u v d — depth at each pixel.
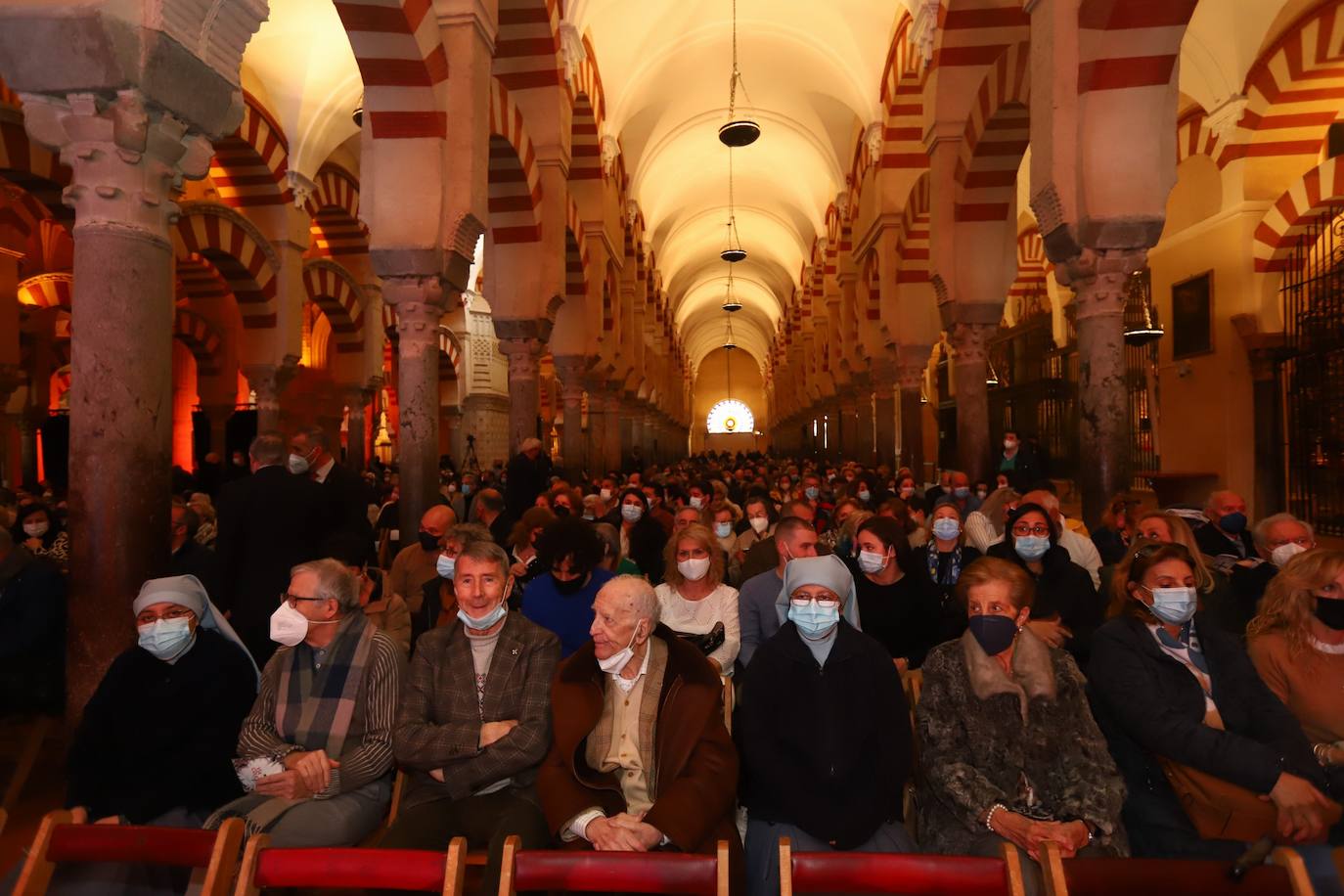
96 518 3.39
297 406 17.73
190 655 2.82
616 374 16.34
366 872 1.87
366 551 3.75
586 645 2.64
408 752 2.62
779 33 14.14
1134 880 1.81
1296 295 9.75
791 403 31.66
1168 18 5.19
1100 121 5.43
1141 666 2.57
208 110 3.70
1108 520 4.87
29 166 8.02
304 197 12.12
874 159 13.18
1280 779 2.27
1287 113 9.63
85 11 3.17
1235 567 3.80
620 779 2.57
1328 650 2.66
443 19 6.23
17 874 2.19
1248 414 10.20
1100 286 5.55
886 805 2.50
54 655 3.62
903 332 12.34
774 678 2.63
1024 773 2.44
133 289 3.45
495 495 6.00
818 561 2.62
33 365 16.30
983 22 8.25
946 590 4.35
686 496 8.12
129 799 2.67
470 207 6.30
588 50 11.71
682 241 27.83
